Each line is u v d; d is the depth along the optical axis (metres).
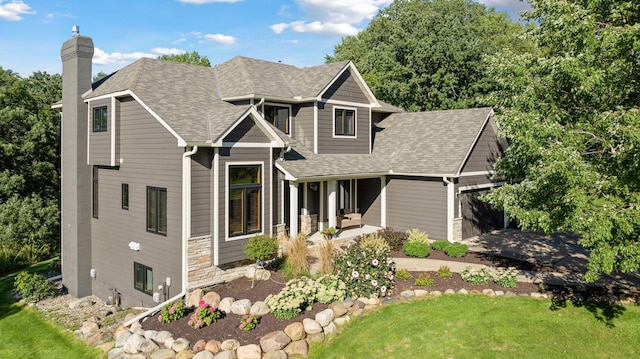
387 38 51.62
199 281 13.73
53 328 14.69
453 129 21.30
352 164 19.45
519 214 11.36
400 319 11.38
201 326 11.48
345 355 10.21
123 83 16.52
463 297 12.52
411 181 20.11
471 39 38.12
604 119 9.82
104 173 17.61
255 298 12.65
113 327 13.47
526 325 10.75
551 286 13.01
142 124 15.30
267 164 15.14
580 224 9.15
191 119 14.71
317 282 12.67
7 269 23.78
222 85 19.08
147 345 10.87
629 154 9.50
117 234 16.92
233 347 10.50
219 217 13.88
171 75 18.02
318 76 20.02
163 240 14.53
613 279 13.49
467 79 38.44
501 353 9.70
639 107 10.80
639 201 9.11
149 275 15.45
